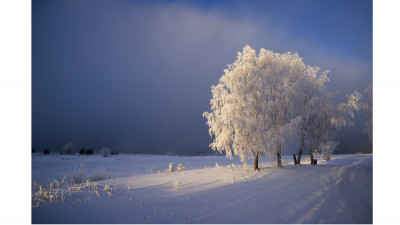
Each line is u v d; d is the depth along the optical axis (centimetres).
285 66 1916
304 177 1370
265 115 1800
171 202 990
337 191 1040
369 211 801
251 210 863
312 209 853
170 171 2108
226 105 1786
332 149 1995
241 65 1898
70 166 3338
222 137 1809
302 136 2005
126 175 2323
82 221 748
